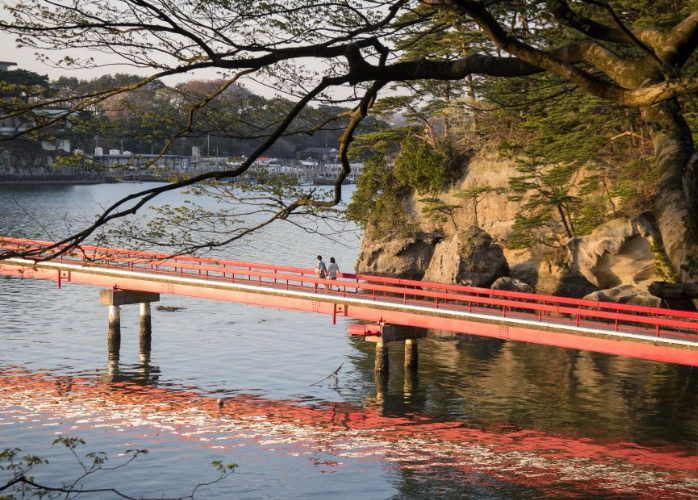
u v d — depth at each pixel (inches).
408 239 2716.5
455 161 2795.3
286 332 1818.4
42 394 1298.0
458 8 362.9
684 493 898.1
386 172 2950.3
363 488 920.3
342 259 3233.3
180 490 906.7
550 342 1222.3
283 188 471.8
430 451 1048.2
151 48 383.9
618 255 2094.0
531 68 355.6
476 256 2304.4
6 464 975.0
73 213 5036.9
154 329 1838.1
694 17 327.6
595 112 1565.0
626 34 319.9
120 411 1214.3
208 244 429.4
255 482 936.9
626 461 1004.6
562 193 2106.3
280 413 1216.2
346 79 366.6
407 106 2381.9
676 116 339.0
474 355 1598.2
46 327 1838.1
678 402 1262.3
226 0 409.4
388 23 442.6
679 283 299.7
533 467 986.1
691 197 307.1
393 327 1418.6
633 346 1144.8
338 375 1445.6
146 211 4441.4
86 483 922.1
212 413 1211.9
